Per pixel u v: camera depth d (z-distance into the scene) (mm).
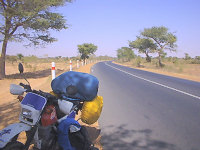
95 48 54594
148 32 39531
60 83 4320
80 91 4211
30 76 17031
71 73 4543
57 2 15977
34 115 3162
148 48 44594
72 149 3340
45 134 3250
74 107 3807
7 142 2910
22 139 4270
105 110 7160
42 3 15047
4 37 14445
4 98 8578
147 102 8570
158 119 6293
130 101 8688
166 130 5398
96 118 4426
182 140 4789
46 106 3281
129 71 27641
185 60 61625
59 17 17594
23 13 14258
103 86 12805
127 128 5461
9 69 26219
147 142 4621
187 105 8172
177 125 5805
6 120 5426
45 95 3344
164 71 30203
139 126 5641
